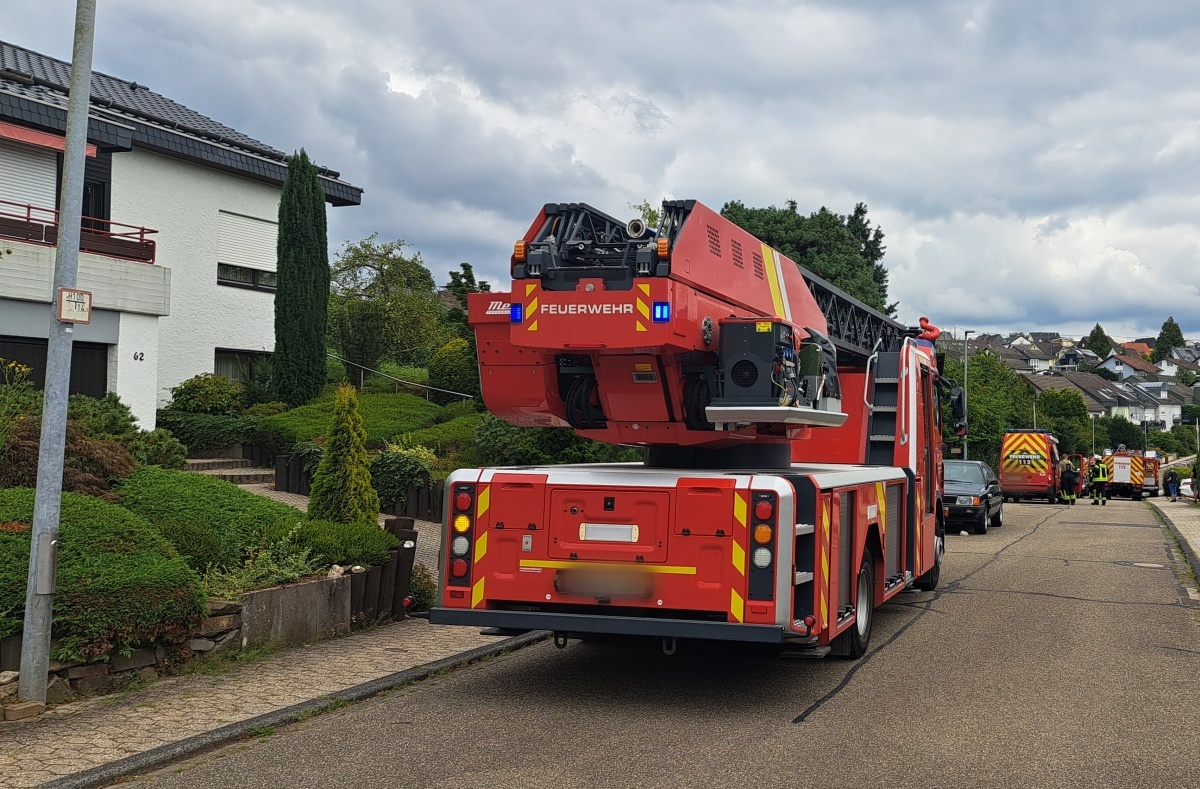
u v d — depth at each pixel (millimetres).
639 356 7812
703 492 7152
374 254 35469
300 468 17906
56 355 6719
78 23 6848
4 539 7258
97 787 5488
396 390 26438
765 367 7723
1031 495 39500
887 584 9906
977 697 7613
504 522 7539
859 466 10750
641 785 5539
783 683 8062
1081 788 5543
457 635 9523
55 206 19969
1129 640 9906
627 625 7129
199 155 22750
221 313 24203
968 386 50344
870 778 5680
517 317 7621
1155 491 51812
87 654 7008
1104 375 173125
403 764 5910
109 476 10453
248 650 8352
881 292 42844
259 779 5637
